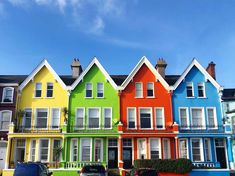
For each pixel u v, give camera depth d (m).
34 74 33.06
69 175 28.30
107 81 32.97
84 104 32.12
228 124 30.84
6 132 31.44
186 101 32.28
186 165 27.89
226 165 30.28
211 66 34.47
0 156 30.92
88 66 33.28
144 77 33.06
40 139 31.11
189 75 33.25
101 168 20.25
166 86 32.56
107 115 31.95
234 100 33.09
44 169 19.48
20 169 17.84
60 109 31.98
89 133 30.30
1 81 33.12
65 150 30.31
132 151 30.67
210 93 32.62
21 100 32.34
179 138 30.97
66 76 36.41
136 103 32.16
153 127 31.23
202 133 30.36
